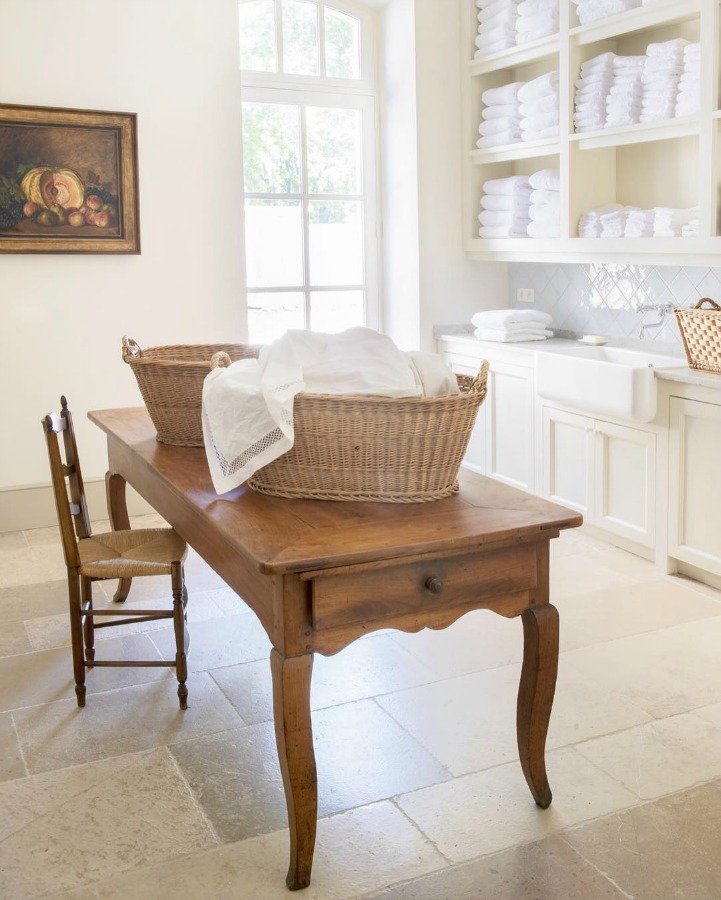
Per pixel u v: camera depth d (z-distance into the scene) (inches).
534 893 80.9
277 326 214.8
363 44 214.5
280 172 210.4
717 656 126.3
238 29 194.2
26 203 179.2
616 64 164.9
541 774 92.4
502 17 191.5
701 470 146.7
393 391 87.7
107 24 183.0
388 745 105.2
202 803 95.0
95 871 84.7
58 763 102.7
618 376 153.9
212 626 139.9
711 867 83.9
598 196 180.4
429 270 210.2
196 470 106.1
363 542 79.5
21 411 186.4
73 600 113.3
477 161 204.7
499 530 82.5
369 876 83.6
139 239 189.2
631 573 157.4
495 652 128.7
